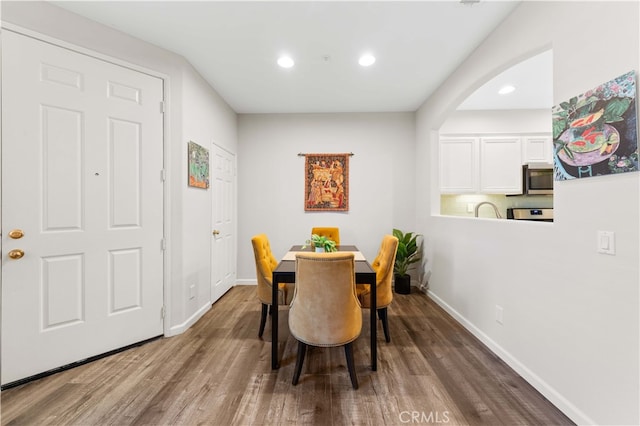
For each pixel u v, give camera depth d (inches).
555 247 62.1
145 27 83.1
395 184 156.7
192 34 86.7
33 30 70.7
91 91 79.7
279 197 158.6
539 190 144.9
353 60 101.3
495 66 83.4
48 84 72.9
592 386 53.5
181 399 63.3
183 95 98.9
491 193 150.8
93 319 80.4
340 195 156.9
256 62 102.8
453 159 152.3
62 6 74.2
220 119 133.8
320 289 65.3
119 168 85.0
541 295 66.2
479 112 151.3
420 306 124.7
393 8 74.9
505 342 79.4
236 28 83.6
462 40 89.2
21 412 59.3
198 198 110.9
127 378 71.3
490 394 65.2
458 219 108.3
